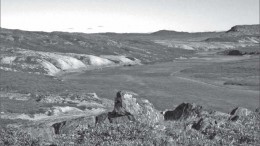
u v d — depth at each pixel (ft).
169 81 350.64
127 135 50.49
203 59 645.92
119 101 66.64
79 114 174.40
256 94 278.26
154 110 70.08
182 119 81.25
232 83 330.13
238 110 80.69
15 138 50.14
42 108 177.27
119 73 425.69
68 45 637.30
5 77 288.10
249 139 56.49
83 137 51.11
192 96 265.95
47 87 263.08
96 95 245.04
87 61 508.94
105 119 64.49
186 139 52.08
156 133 51.24
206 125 61.77
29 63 417.28
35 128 54.60
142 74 413.18
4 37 592.19
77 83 327.06
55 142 50.08
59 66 444.96
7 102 187.01
